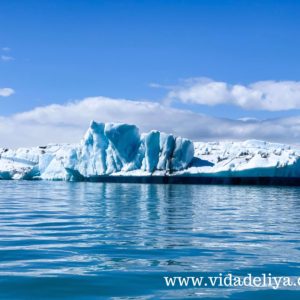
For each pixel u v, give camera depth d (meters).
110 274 6.64
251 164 56.25
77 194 32.84
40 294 5.65
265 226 12.85
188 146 61.78
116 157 63.72
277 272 6.81
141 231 11.41
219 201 25.45
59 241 9.64
